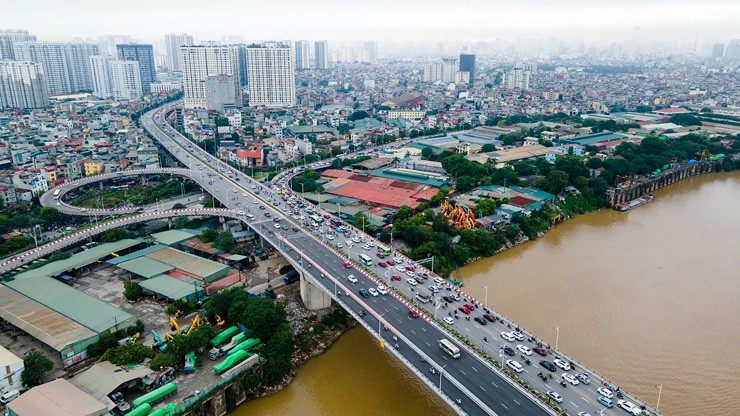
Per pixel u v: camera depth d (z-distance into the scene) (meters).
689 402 195.25
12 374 196.38
